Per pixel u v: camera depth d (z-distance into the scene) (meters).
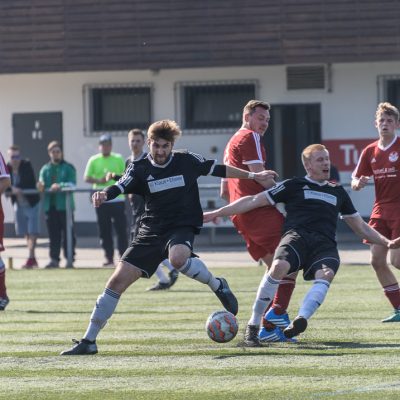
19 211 45.41
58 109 60.03
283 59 55.81
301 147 58.25
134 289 35.62
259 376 18.66
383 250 25.89
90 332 21.34
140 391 17.61
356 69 57.66
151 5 56.81
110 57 57.22
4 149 60.53
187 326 25.53
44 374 19.30
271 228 23.02
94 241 56.22
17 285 37.81
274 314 22.56
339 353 20.89
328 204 21.86
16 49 57.88
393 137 25.98
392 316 25.88
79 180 59.91
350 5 55.31
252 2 56.03
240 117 58.94
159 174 21.03
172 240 20.92
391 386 17.66
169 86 59.19
